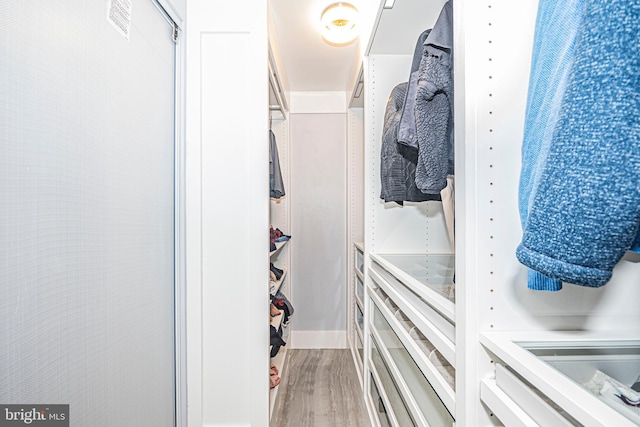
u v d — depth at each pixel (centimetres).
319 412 211
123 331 104
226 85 149
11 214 66
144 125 117
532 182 54
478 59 66
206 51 149
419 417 105
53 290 76
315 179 315
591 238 35
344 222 315
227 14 149
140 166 114
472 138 67
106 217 95
